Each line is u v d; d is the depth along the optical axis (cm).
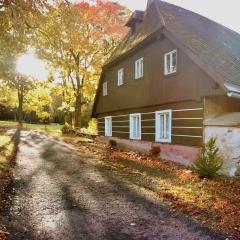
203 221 671
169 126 1537
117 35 2592
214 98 1317
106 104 2369
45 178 1062
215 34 1759
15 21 981
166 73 1534
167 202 804
